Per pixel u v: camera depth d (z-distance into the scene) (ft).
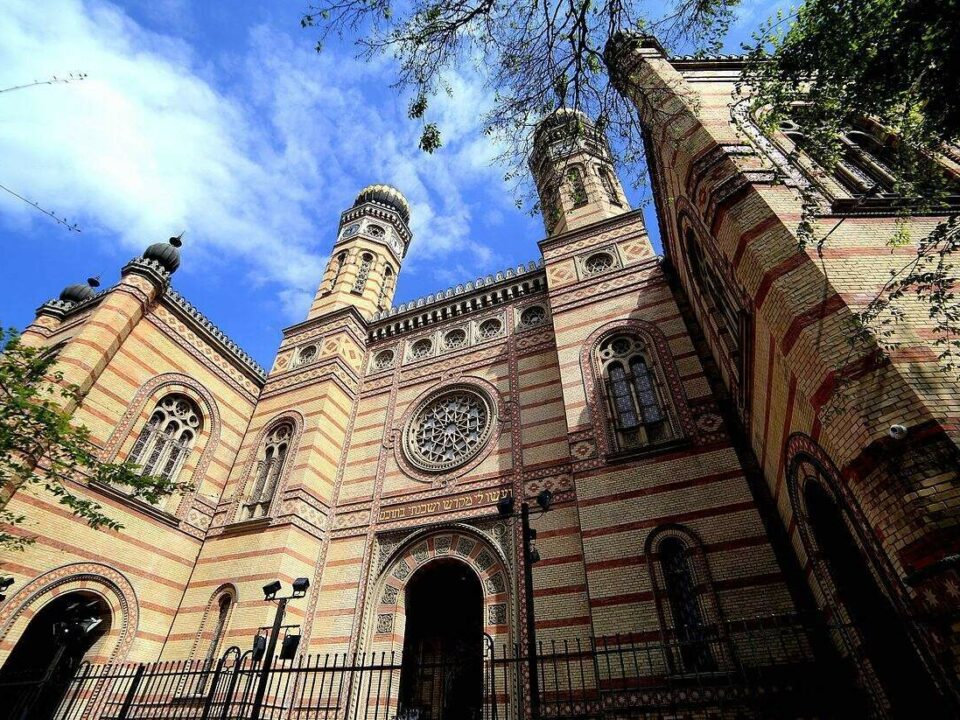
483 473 48.47
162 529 49.80
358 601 44.88
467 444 52.26
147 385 53.62
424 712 45.60
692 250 38.45
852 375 18.78
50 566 40.68
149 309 55.77
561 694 33.45
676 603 33.12
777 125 24.32
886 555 17.53
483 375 57.06
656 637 31.60
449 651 49.85
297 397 61.46
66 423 34.91
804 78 22.44
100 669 40.91
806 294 21.54
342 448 58.39
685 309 47.21
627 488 38.27
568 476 44.11
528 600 24.79
